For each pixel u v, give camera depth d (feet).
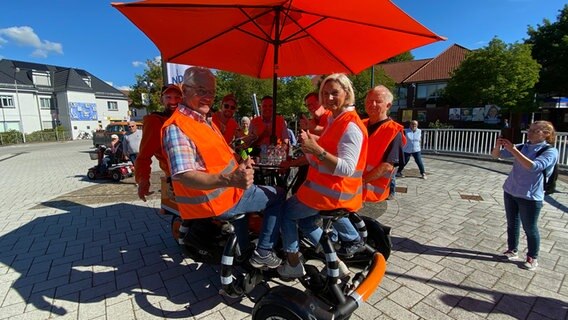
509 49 62.44
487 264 11.18
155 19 9.18
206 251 8.40
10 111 111.96
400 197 20.16
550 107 78.02
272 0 7.96
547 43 79.77
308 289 7.90
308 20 10.50
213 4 7.72
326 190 6.74
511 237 11.38
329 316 6.52
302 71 14.85
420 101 95.04
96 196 21.35
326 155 6.06
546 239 13.32
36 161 46.44
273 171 10.29
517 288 9.64
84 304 8.96
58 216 16.76
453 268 10.90
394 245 12.75
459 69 69.72
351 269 10.58
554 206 18.06
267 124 16.24
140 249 12.57
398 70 107.04
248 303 9.04
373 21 8.36
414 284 9.89
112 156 28.04
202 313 8.58
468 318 8.30
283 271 7.70
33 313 8.55
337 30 10.59
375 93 9.23
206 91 6.33
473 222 15.48
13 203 20.02
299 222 7.59
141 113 155.22
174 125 6.13
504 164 34.24
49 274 10.64
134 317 8.39
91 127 131.44
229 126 16.40
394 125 9.04
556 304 8.85
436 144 43.42
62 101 123.95
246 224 7.80
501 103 63.00
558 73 77.00
